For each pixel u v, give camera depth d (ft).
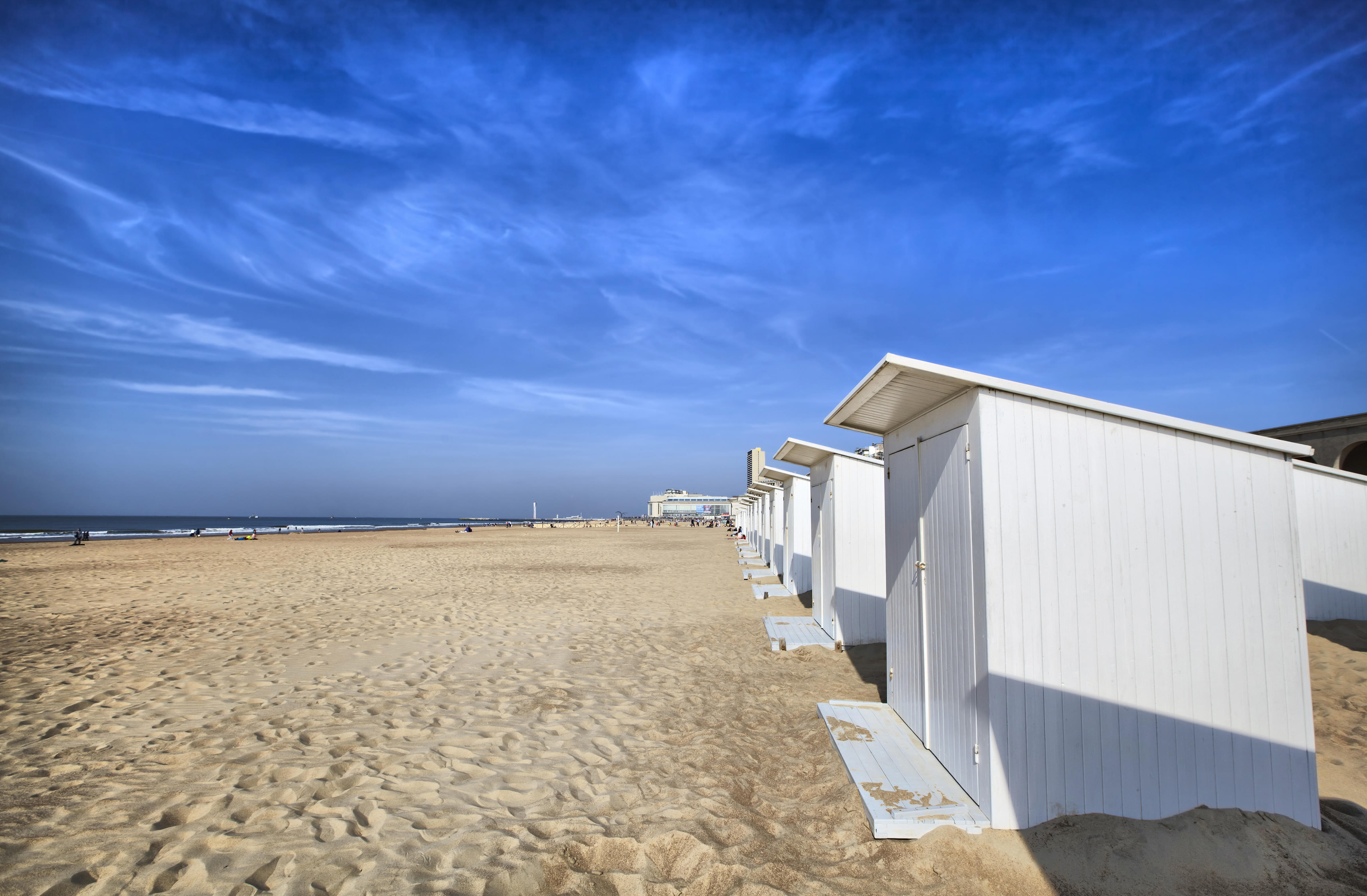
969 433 11.98
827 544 29.12
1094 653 11.28
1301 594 11.76
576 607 39.01
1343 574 28.43
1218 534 11.71
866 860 10.78
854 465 27.58
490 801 13.05
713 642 28.68
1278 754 11.43
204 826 11.84
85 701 19.74
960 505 12.41
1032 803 11.03
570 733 17.16
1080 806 11.07
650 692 21.04
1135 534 11.55
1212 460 11.83
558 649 27.37
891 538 17.38
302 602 40.60
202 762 14.94
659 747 16.20
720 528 223.71
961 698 12.42
